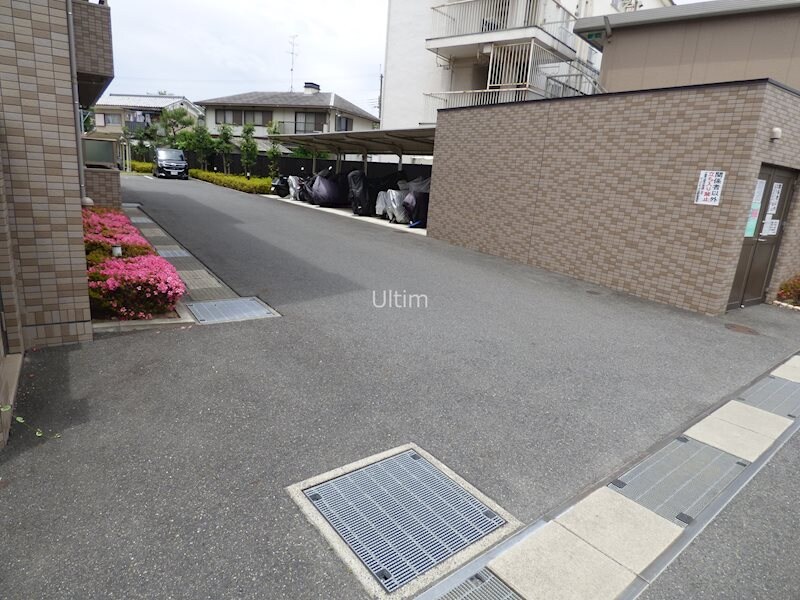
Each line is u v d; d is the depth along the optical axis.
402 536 2.31
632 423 3.55
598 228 8.00
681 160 6.84
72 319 4.15
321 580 2.02
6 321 3.69
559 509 2.58
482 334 5.20
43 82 3.66
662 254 7.16
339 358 4.27
